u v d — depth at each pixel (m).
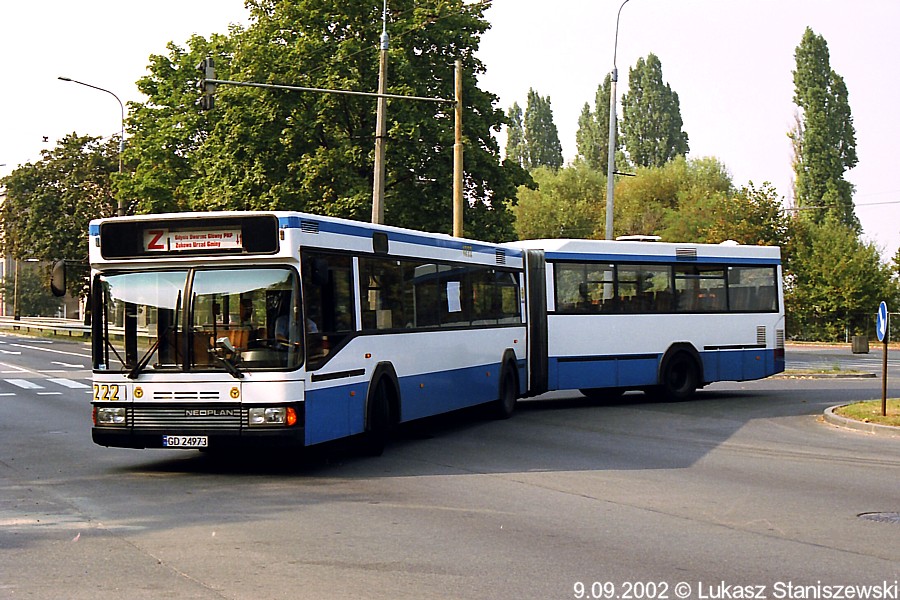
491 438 16.09
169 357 11.84
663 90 88.81
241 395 11.65
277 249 11.82
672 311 22.09
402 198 34.75
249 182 34.94
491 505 10.26
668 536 8.77
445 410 16.17
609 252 21.30
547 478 12.07
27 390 25.17
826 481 11.87
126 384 11.89
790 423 18.30
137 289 12.02
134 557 7.92
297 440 11.68
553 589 6.98
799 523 9.38
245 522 9.35
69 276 61.81
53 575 7.34
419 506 10.20
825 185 73.19
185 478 12.03
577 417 19.27
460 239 17.14
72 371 32.62
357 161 33.91
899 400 20.55
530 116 96.69
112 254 12.09
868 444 15.34
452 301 16.66
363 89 34.34
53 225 61.94
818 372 31.91
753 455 14.12
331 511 9.91
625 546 8.37
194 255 11.96
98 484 11.57
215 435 11.68
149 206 45.75
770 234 59.62
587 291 20.95
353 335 13.18
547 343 20.34
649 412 20.20
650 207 71.38
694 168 74.38
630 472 12.55
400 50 34.19
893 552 8.19
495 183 36.47
